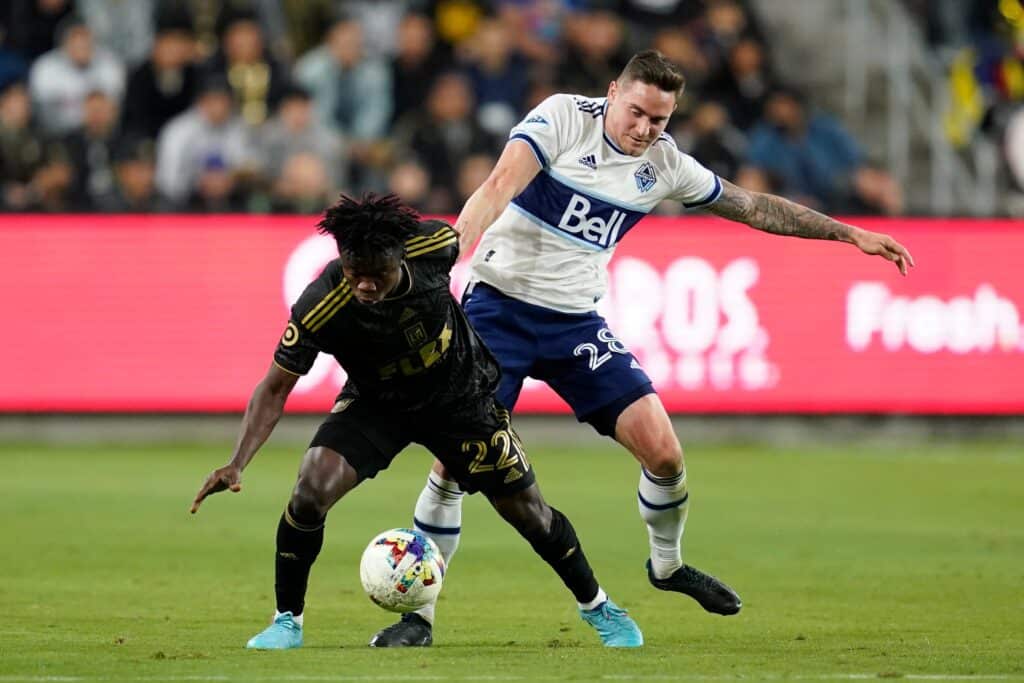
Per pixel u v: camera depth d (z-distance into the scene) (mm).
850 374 53469
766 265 53031
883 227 53500
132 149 56438
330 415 20922
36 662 19281
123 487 42438
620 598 27344
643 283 52438
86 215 51594
